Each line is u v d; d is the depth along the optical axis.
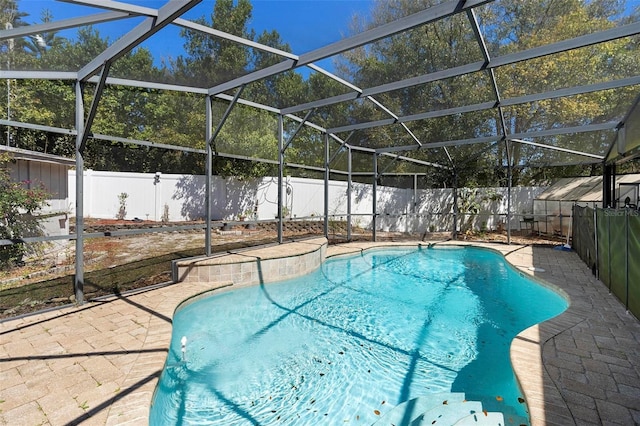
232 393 3.27
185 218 12.89
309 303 5.95
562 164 10.66
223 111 7.12
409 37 4.96
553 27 4.27
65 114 5.66
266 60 5.21
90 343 3.40
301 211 13.45
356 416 2.96
